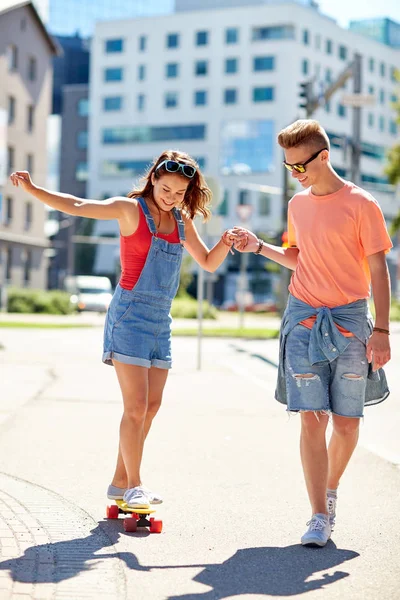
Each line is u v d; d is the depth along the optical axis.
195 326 33.56
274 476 6.61
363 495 6.05
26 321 34.50
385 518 5.45
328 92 25.27
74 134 105.62
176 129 97.62
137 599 3.89
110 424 8.92
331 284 4.94
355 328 4.92
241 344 22.66
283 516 5.46
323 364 4.87
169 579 4.19
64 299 52.34
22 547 4.57
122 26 99.44
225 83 95.56
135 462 5.11
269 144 94.06
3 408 9.88
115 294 5.18
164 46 97.94
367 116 103.12
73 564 4.34
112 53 100.19
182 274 67.06
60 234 101.81
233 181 95.12
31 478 6.35
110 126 100.38
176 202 5.12
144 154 99.00
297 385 4.91
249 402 10.91
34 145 69.75
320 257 4.96
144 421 5.30
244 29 94.88
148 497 5.08
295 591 4.05
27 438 8.02
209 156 96.12
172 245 5.17
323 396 4.90
